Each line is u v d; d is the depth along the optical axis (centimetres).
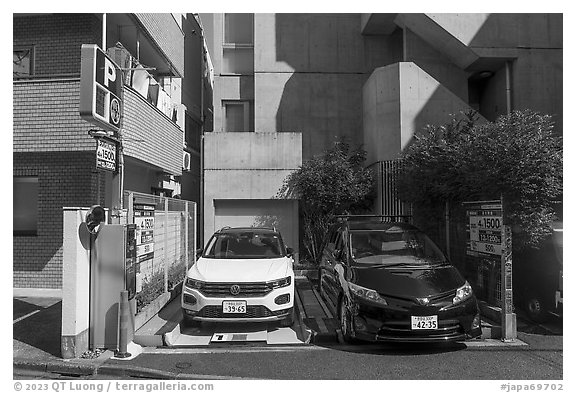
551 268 629
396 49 1444
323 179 1132
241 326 657
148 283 682
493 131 630
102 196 855
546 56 1181
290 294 631
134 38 1046
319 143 1413
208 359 521
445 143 786
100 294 541
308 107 1418
